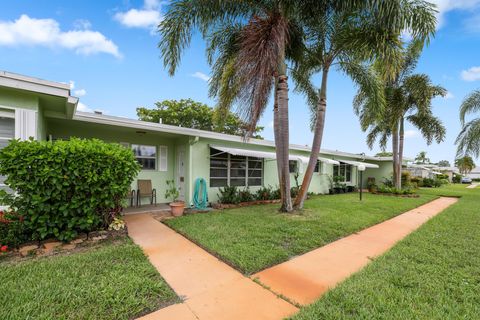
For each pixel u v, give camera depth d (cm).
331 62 987
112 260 448
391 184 2150
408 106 1761
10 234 484
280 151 927
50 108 717
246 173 1330
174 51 824
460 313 304
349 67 1039
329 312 303
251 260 461
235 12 860
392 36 791
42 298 318
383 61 825
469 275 406
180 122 2814
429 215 984
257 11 862
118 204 635
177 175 1175
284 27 789
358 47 871
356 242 610
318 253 529
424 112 1692
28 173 495
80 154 541
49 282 359
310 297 349
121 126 892
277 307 324
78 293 332
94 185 563
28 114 588
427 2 749
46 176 500
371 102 1077
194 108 2883
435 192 2030
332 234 656
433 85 1666
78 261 438
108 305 311
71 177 529
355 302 324
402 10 725
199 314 305
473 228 730
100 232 586
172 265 452
